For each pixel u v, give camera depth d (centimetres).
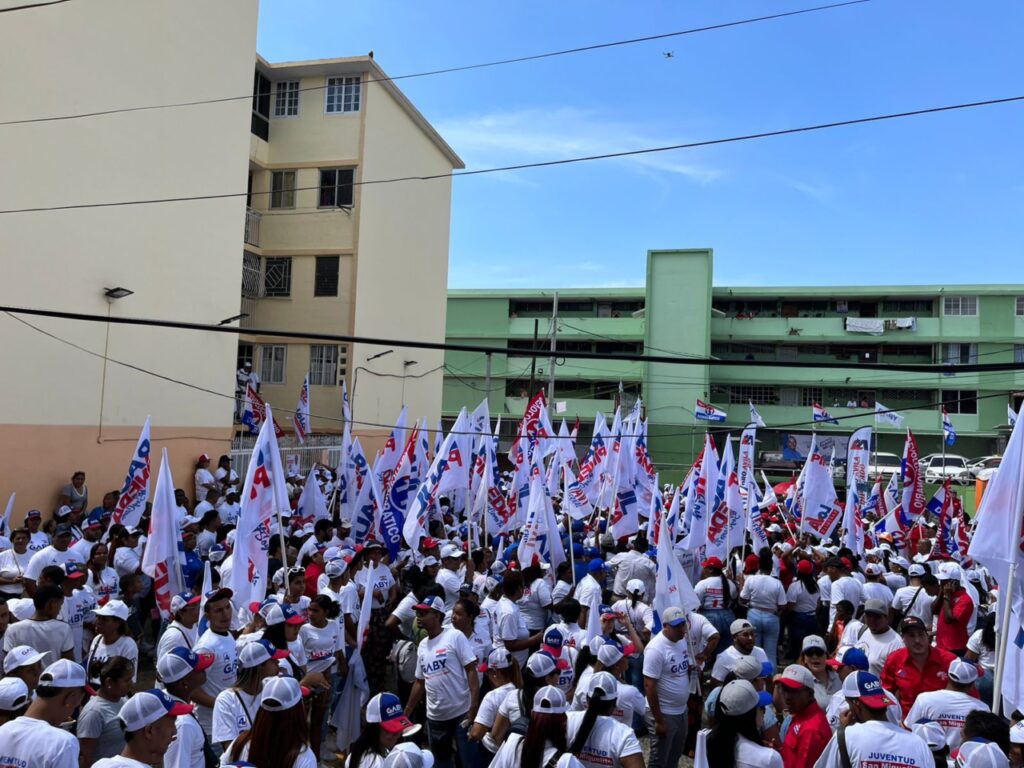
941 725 591
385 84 2984
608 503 1530
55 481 1655
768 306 4797
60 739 425
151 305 1928
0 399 1536
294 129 2912
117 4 1809
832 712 613
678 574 791
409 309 3291
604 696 504
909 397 4500
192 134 2069
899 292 4509
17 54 1569
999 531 582
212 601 639
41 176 1623
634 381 4738
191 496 2047
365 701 893
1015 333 4344
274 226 2898
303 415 2148
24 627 696
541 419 1530
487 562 1133
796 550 1343
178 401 2019
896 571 1262
